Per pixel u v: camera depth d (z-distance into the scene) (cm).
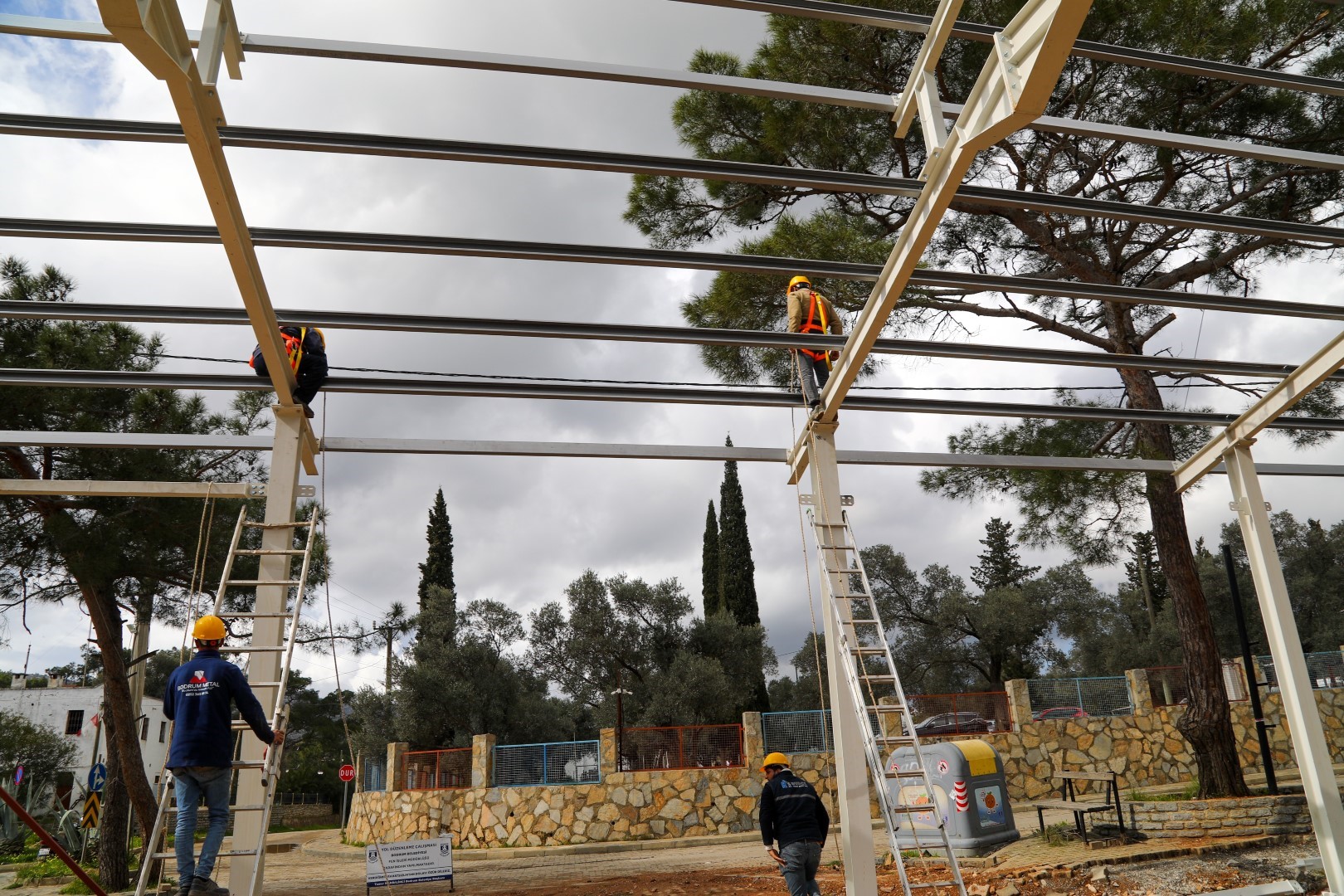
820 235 1175
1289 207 1312
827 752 2016
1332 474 964
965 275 806
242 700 570
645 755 2014
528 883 1357
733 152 1328
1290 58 1224
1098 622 4128
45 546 1370
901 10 1215
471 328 800
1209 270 1362
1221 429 935
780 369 1316
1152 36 1152
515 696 3114
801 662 4341
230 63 583
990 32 654
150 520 1328
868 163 1320
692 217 1370
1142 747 1992
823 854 1370
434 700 2988
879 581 3966
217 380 795
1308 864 905
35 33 540
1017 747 1980
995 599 3725
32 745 3534
